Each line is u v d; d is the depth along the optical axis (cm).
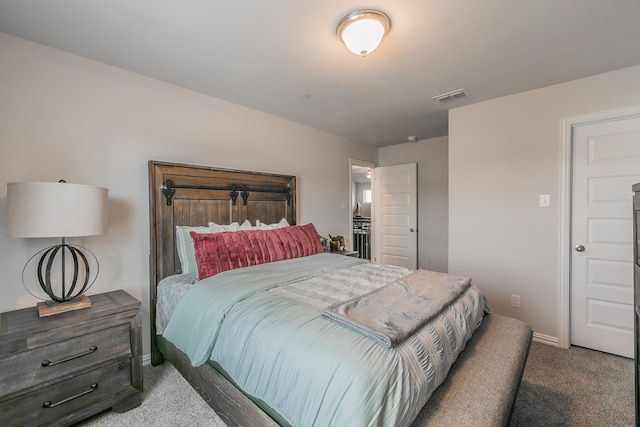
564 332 244
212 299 159
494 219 277
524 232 262
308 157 365
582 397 178
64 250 172
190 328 159
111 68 208
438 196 436
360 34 158
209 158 264
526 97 258
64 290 171
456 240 300
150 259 219
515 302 268
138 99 221
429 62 207
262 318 133
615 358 225
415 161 457
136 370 174
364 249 611
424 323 127
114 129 209
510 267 270
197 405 174
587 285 240
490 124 278
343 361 100
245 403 135
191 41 179
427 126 368
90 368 158
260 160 308
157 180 221
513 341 156
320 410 96
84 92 196
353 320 120
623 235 224
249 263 221
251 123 299
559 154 244
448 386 120
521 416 162
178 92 244
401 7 149
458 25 165
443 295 158
